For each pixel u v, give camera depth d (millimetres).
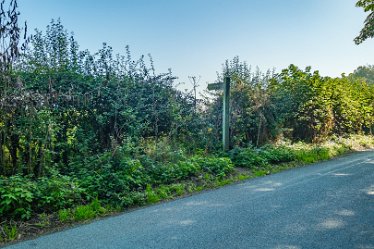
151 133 9398
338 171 8758
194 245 3916
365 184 7000
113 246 3986
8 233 4426
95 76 8656
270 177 8133
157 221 4906
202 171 8047
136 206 5844
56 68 7965
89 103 8102
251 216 4953
